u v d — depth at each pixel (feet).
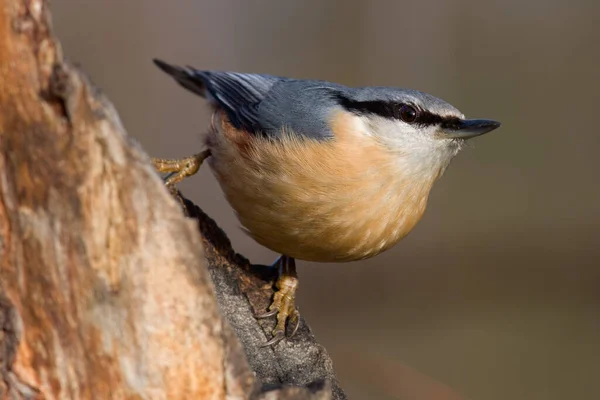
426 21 55.77
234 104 26.04
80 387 15.52
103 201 14.74
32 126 14.40
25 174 14.56
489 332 48.14
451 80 56.24
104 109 14.62
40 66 14.26
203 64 50.57
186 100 48.70
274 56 52.80
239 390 16.05
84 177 14.58
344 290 52.13
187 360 15.56
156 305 15.23
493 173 57.41
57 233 14.78
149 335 15.28
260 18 52.60
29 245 14.89
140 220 14.97
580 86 56.95
